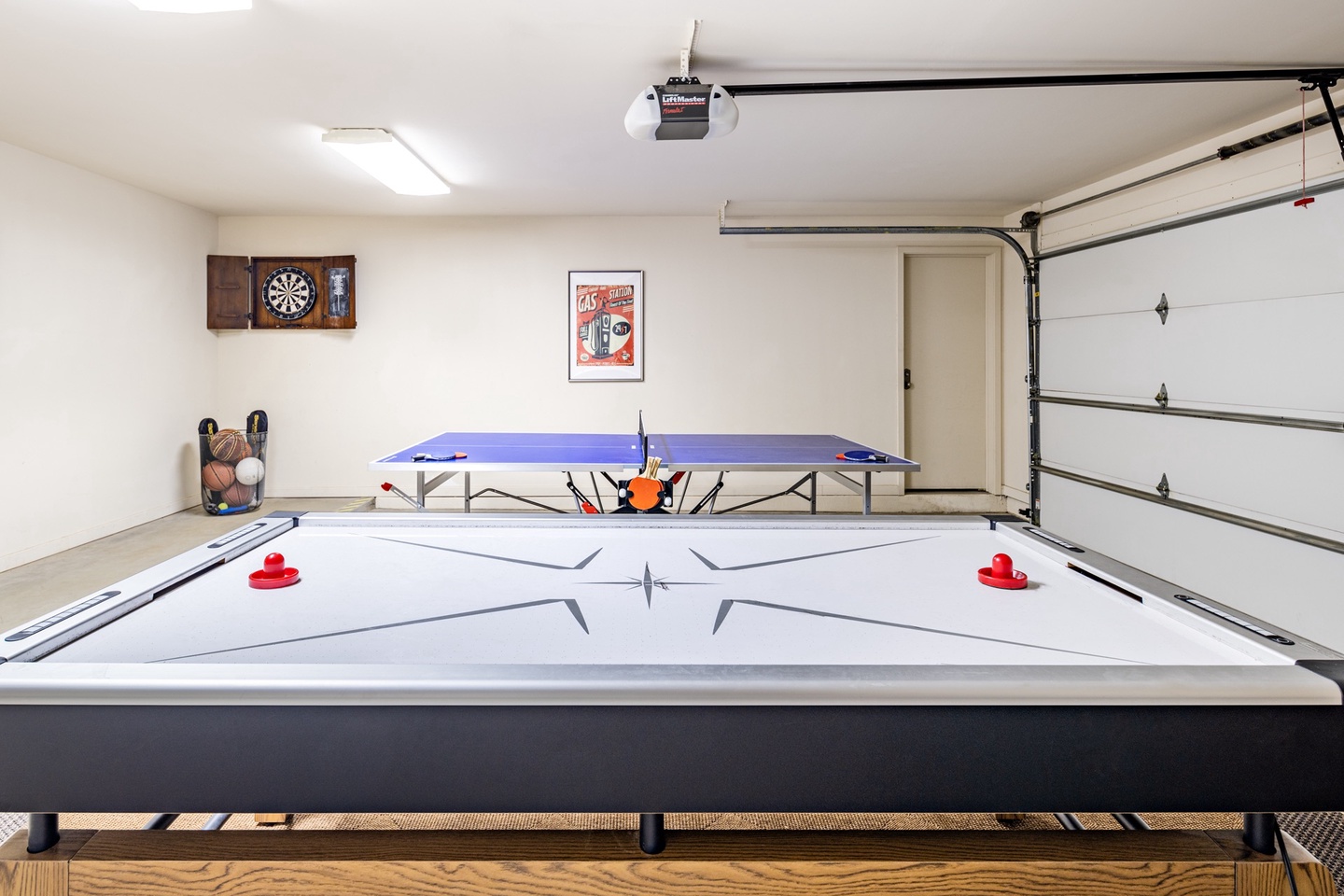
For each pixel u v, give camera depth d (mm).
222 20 2570
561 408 6125
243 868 1031
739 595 1358
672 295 6078
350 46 2775
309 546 1711
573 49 2809
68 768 900
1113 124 3631
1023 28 2646
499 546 1721
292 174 4668
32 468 4223
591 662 1048
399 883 1033
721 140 3945
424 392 6098
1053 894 1042
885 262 6070
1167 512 4039
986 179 4762
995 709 905
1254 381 3451
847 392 6125
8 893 1036
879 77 3084
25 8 2494
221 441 5434
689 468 3416
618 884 1037
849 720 901
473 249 6043
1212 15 2553
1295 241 3230
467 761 902
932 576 1488
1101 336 4645
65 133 3824
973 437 6230
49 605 3498
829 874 1038
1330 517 3076
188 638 1117
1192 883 1040
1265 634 1069
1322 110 3240
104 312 4758
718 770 905
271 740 899
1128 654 1077
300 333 6051
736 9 2494
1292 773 917
